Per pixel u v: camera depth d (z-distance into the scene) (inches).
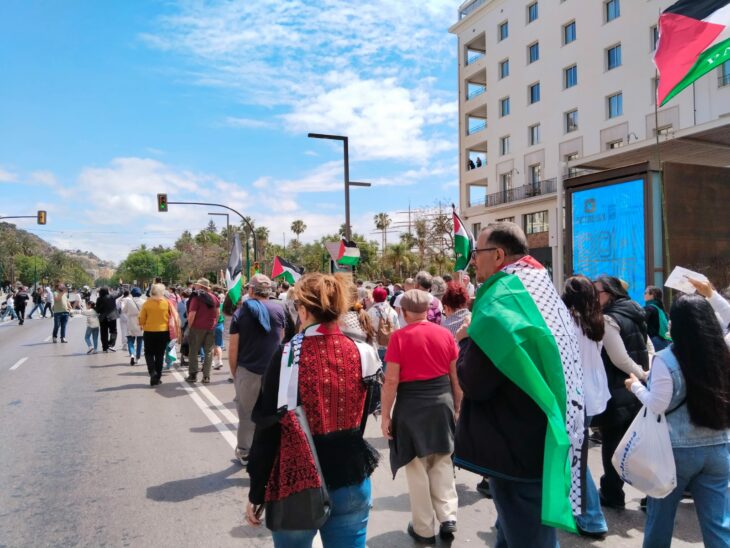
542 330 86.3
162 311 402.0
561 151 1246.9
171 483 202.8
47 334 854.5
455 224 242.7
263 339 218.8
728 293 190.2
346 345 99.0
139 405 335.0
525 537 91.4
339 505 93.1
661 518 121.0
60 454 238.4
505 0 1407.5
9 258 4010.8
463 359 93.0
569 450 87.7
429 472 160.7
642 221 399.2
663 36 261.0
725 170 409.7
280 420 90.6
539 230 1326.3
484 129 1504.7
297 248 3580.2
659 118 1019.9
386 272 2033.7
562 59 1240.2
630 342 171.5
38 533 163.0
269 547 153.0
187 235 4931.1
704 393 111.7
